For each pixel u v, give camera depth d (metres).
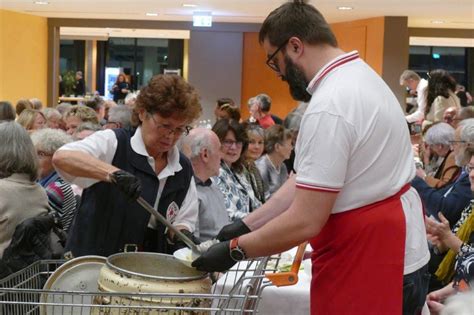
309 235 1.58
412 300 1.81
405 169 1.72
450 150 4.09
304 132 1.62
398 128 1.70
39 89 11.81
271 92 11.80
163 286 1.51
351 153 1.61
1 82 10.81
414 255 1.80
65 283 1.77
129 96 8.09
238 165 3.82
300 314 2.42
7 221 2.44
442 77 7.64
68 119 5.69
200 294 1.51
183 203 2.20
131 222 2.07
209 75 11.77
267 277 1.58
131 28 11.82
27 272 1.86
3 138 2.50
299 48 1.72
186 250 1.76
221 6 9.43
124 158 2.08
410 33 11.45
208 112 11.81
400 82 9.00
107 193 2.06
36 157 2.59
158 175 2.11
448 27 11.29
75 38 14.58
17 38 11.09
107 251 2.07
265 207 1.80
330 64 1.68
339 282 1.68
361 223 1.64
